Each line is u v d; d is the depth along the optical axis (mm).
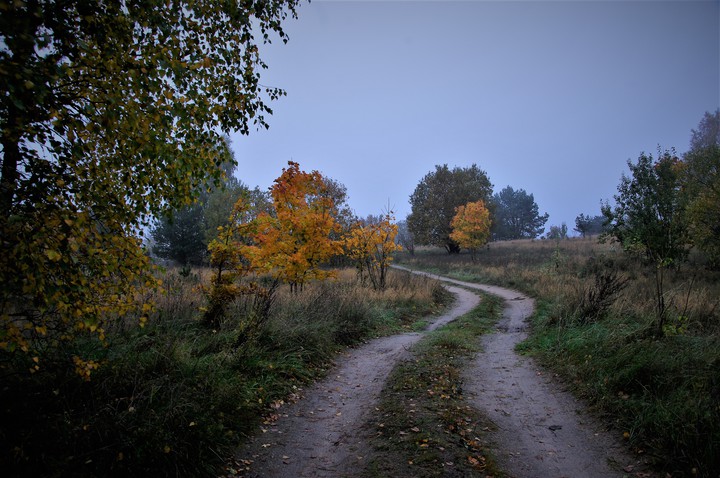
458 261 37938
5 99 2621
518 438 4617
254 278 16531
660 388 5000
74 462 3090
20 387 3631
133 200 3693
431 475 3783
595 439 4527
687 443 3867
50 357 3992
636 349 6137
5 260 2564
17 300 2908
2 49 2525
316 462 4109
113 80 3211
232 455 4062
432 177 48750
